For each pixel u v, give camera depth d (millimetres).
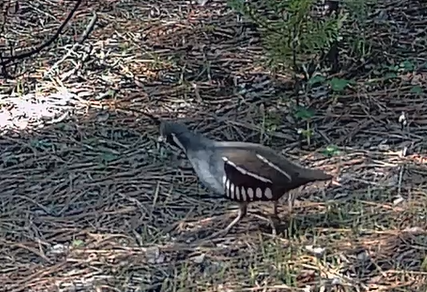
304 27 8672
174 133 6801
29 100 9562
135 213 7246
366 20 10445
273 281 6211
